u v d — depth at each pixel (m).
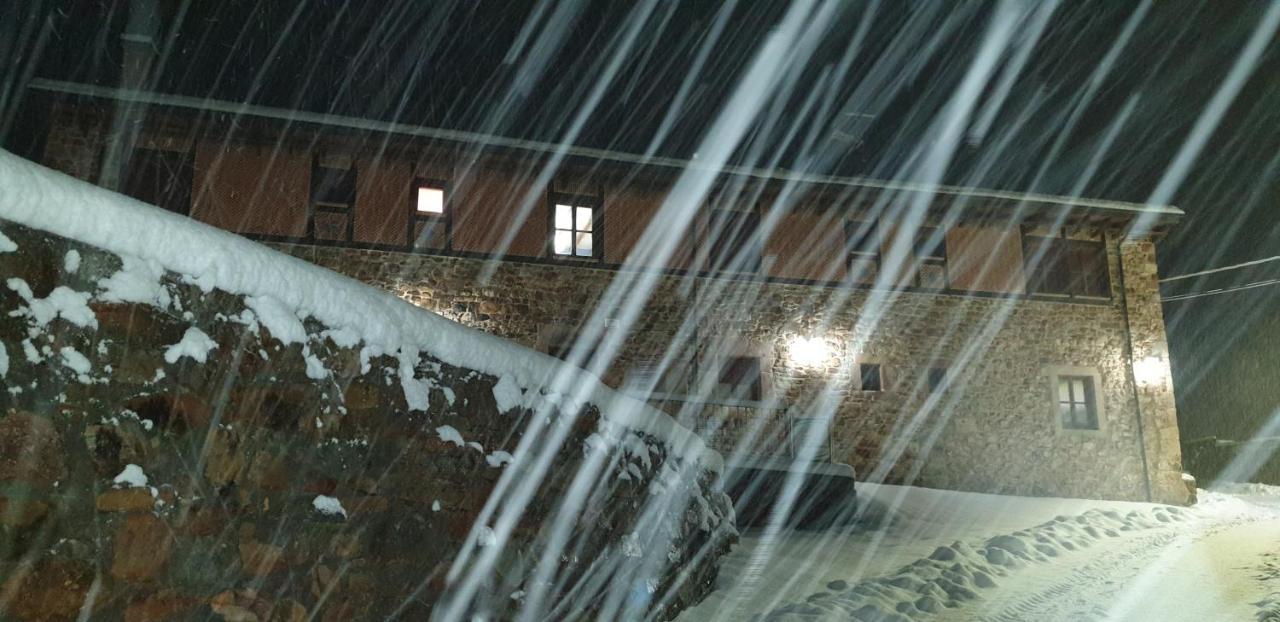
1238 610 5.45
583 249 12.65
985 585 6.19
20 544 2.09
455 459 3.59
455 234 12.05
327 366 3.05
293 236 11.38
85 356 2.28
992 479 13.38
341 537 3.01
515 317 12.05
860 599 5.41
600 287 12.48
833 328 13.33
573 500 4.31
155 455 2.43
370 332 3.28
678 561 5.42
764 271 13.31
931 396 13.48
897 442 13.18
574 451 4.41
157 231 2.52
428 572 3.36
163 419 2.46
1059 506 11.80
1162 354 14.45
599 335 12.33
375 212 11.80
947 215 14.09
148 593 2.37
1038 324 14.20
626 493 4.82
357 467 3.12
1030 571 6.84
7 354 2.10
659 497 5.24
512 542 3.84
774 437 11.89
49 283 2.22
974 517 10.68
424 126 12.77
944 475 13.24
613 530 4.64
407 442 3.36
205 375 2.60
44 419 2.17
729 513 7.09
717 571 6.34
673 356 12.55
